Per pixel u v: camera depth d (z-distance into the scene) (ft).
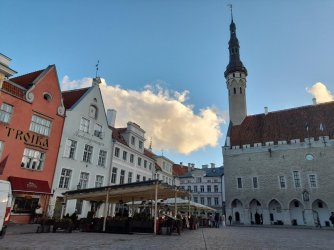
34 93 75.31
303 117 151.84
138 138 129.49
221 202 224.74
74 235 47.62
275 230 84.94
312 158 132.57
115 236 47.14
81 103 92.94
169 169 171.42
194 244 37.29
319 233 69.87
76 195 64.80
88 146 94.48
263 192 138.41
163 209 98.02
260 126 161.99
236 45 197.47
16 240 37.81
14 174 67.05
